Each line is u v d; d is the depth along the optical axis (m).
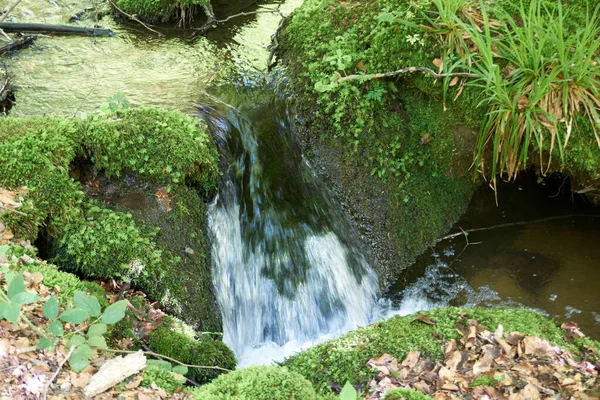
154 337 3.49
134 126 4.21
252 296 4.69
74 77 5.37
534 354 3.42
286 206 4.94
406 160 5.10
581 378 3.26
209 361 3.50
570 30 4.66
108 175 4.17
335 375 3.33
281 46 5.61
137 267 3.88
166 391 2.86
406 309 4.85
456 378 3.25
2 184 3.71
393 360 3.38
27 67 5.49
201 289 4.15
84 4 6.63
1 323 2.95
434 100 4.97
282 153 5.05
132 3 6.32
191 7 6.33
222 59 5.74
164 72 5.52
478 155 4.81
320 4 5.55
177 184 4.24
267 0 6.98
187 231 4.22
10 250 3.45
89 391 2.75
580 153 4.56
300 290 4.81
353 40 5.11
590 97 4.45
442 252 5.16
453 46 4.74
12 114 4.74
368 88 5.02
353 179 5.05
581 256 5.08
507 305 4.71
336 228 5.03
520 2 4.41
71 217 3.83
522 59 4.43
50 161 3.86
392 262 5.05
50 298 2.83
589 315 4.56
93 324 3.00
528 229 5.35
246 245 4.74
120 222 3.96
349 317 4.86
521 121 4.46
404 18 4.95
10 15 6.25
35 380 2.73
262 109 5.15
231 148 4.82
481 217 5.41
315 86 4.90
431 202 5.22
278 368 3.00
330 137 5.06
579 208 5.45
